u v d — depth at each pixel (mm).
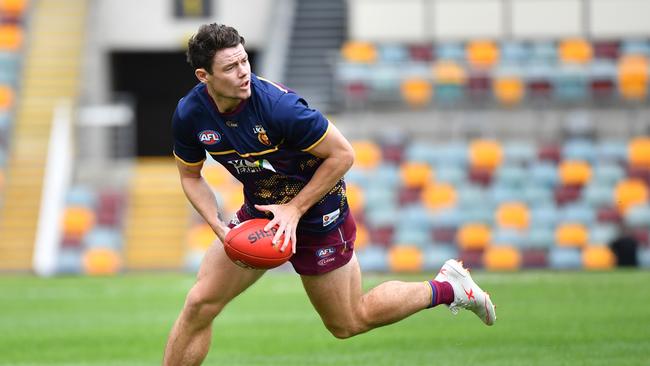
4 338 34906
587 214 64312
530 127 70000
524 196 65562
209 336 20312
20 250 64750
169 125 87500
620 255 60750
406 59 73875
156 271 63094
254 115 18719
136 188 67812
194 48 17922
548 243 63094
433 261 62312
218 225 20172
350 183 66188
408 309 20750
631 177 66562
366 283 51719
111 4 80125
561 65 73125
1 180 68562
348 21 77562
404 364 27078
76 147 69250
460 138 69688
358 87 71000
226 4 80188
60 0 80250
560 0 74688
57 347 32688
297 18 78438
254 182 19781
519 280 50031
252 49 80562
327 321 20750
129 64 85875
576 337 30906
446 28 74750
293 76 75250
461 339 31375
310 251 20016
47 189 62906
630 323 33594
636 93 71250
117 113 69125
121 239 64812
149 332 36000
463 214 64438
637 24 74750
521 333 32188
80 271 62531
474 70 72062
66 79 75875
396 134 69312
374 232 63562
